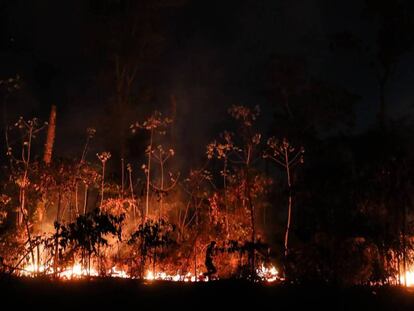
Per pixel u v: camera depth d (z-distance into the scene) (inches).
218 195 497.7
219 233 479.2
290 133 562.9
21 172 510.6
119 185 562.9
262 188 490.9
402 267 431.2
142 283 391.2
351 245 391.9
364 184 405.7
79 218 401.1
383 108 522.6
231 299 352.5
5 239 464.1
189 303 341.7
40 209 515.5
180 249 448.5
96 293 357.4
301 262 392.2
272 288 380.8
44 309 318.7
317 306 341.7
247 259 441.4
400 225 415.2
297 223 432.5
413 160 405.7
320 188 411.8
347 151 426.6
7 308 316.5
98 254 419.5
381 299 357.7
